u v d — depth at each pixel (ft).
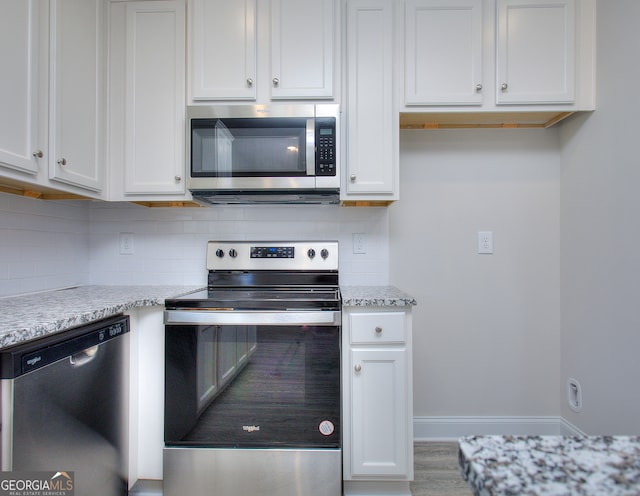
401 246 6.23
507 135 6.19
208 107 4.98
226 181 4.97
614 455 1.29
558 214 6.12
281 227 6.10
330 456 4.35
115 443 4.06
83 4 4.67
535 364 6.16
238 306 4.38
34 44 3.86
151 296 4.75
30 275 4.93
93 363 3.70
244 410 4.38
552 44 5.14
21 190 4.68
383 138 5.15
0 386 2.74
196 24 5.14
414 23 5.18
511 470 1.21
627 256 4.66
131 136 5.21
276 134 4.96
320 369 4.38
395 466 4.42
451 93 5.17
